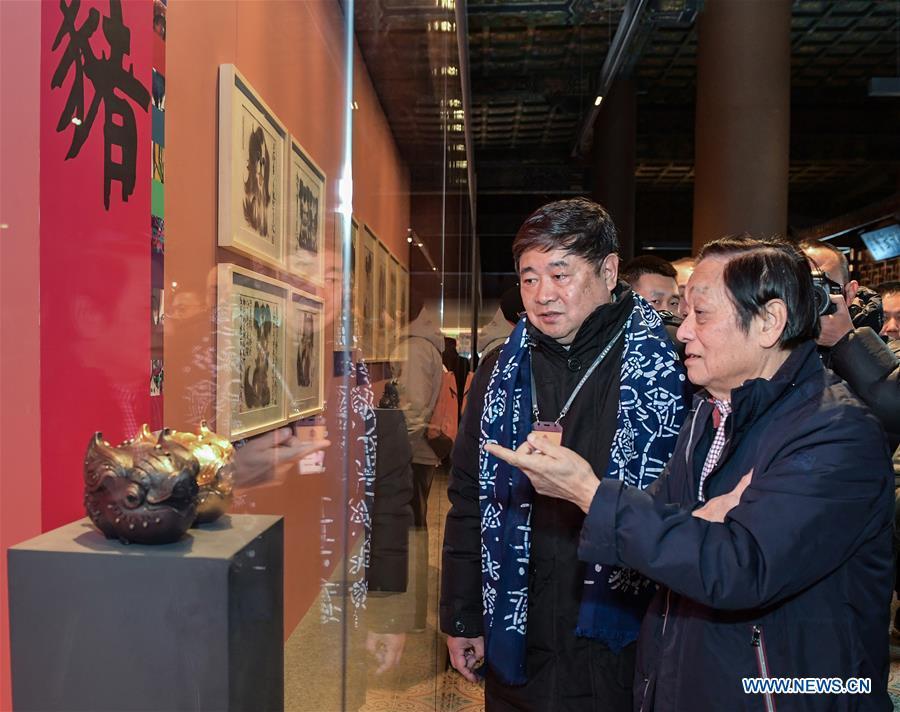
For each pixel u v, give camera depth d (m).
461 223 6.83
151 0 1.44
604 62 7.77
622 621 1.41
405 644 2.12
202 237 1.60
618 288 1.62
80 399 1.22
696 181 5.14
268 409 1.64
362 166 2.26
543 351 1.59
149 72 1.43
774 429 1.07
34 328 1.13
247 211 1.74
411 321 3.15
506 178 12.19
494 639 1.49
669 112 11.84
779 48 4.89
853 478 0.99
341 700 1.46
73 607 0.88
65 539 0.92
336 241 1.82
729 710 1.02
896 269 11.32
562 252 1.48
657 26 5.70
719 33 4.94
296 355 1.70
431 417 2.63
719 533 1.02
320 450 1.66
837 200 15.77
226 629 0.87
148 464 0.88
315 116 2.04
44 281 1.15
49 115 1.17
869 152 12.27
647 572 1.03
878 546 1.04
